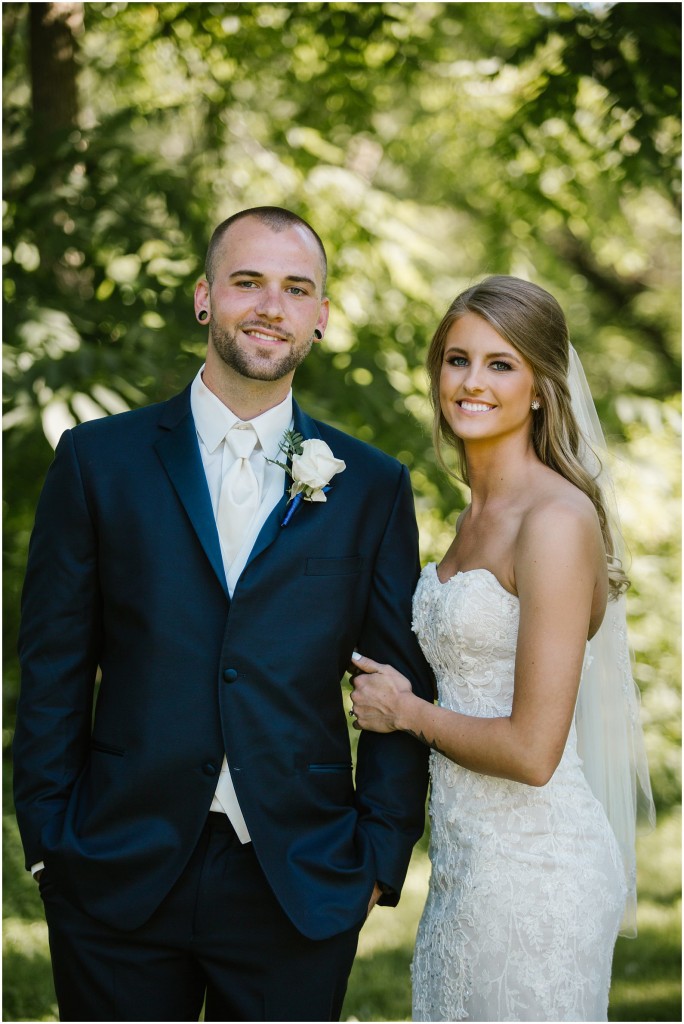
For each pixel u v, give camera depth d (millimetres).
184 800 2592
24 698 2738
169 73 6902
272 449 2828
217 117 6543
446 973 2666
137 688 2631
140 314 5719
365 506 2908
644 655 7527
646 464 7059
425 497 6223
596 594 2723
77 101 6070
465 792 2701
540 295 2791
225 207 6461
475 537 2809
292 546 2742
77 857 2572
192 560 2680
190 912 2600
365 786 2848
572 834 2643
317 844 2689
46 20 5918
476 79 7160
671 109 5750
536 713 2475
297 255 2764
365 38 6207
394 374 6359
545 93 6043
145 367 5320
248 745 2613
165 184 5918
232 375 2773
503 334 2734
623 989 4816
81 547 2721
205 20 6324
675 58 5590
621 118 6043
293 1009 2629
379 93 7570
